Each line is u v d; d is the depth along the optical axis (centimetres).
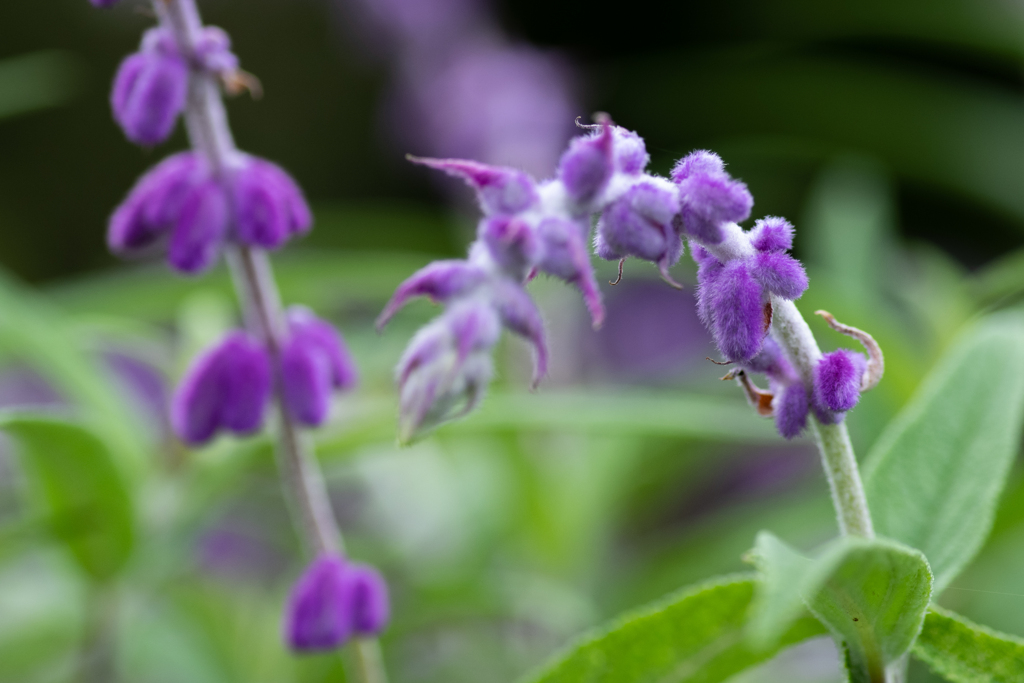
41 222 124
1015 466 62
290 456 53
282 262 65
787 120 113
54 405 81
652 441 67
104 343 62
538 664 66
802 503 66
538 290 66
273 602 64
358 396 64
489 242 46
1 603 65
